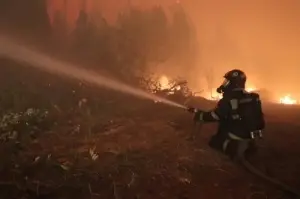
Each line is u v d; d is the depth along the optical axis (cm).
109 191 382
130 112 680
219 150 457
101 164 438
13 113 600
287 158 473
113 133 560
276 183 394
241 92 407
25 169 420
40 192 376
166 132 555
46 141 527
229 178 417
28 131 543
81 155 466
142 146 501
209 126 578
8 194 369
